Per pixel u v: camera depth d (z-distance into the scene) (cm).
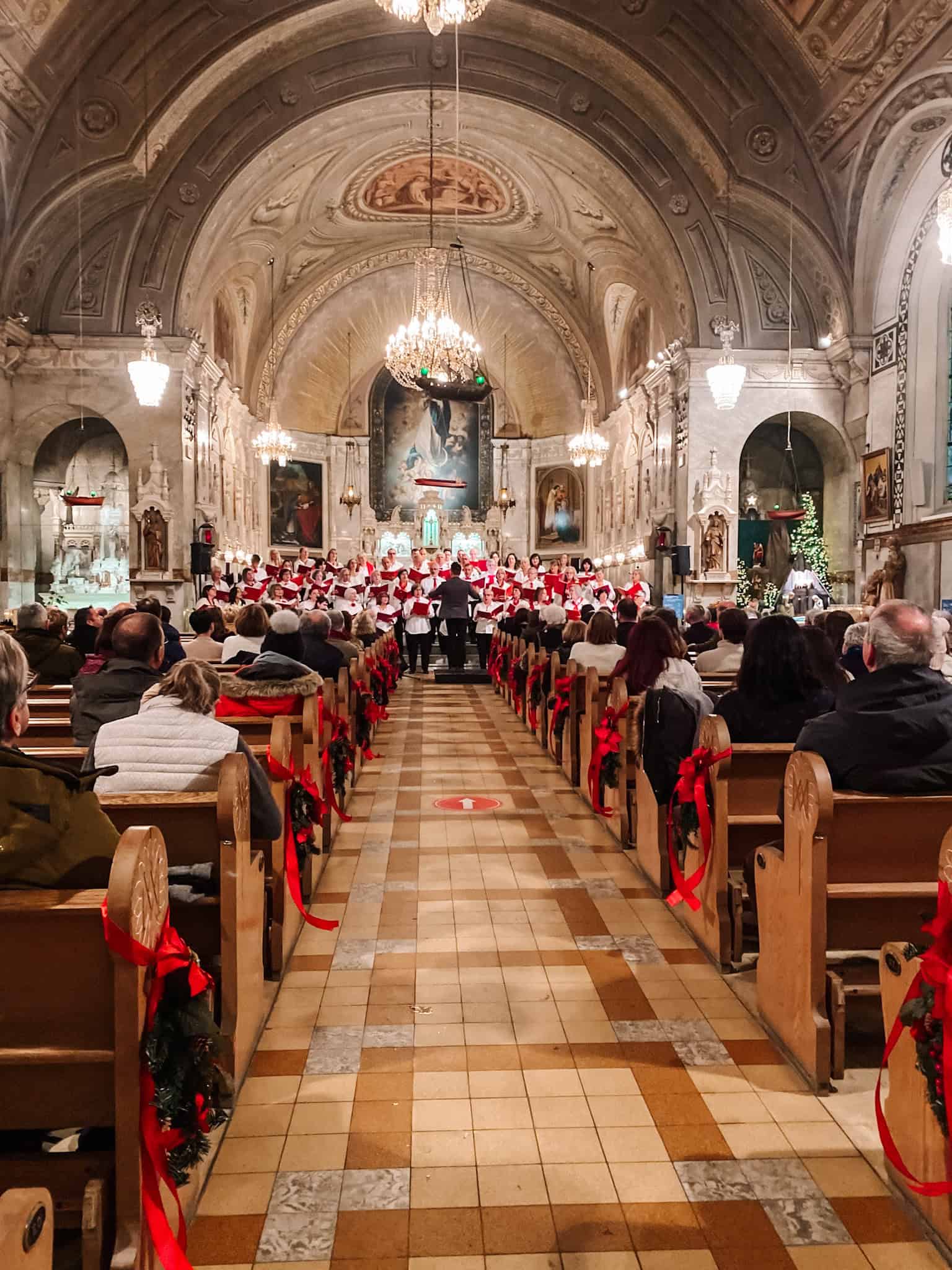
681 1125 316
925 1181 264
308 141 1941
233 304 2461
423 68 1844
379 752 1010
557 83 1855
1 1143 278
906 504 1673
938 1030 244
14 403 1811
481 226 2616
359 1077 347
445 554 2331
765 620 460
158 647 468
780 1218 269
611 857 625
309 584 1939
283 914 434
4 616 1781
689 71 1723
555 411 2959
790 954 357
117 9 1566
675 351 1969
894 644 346
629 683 634
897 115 1506
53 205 1681
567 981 431
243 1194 280
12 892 234
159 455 1845
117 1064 226
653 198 1883
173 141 1775
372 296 2838
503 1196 279
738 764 447
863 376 1809
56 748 441
